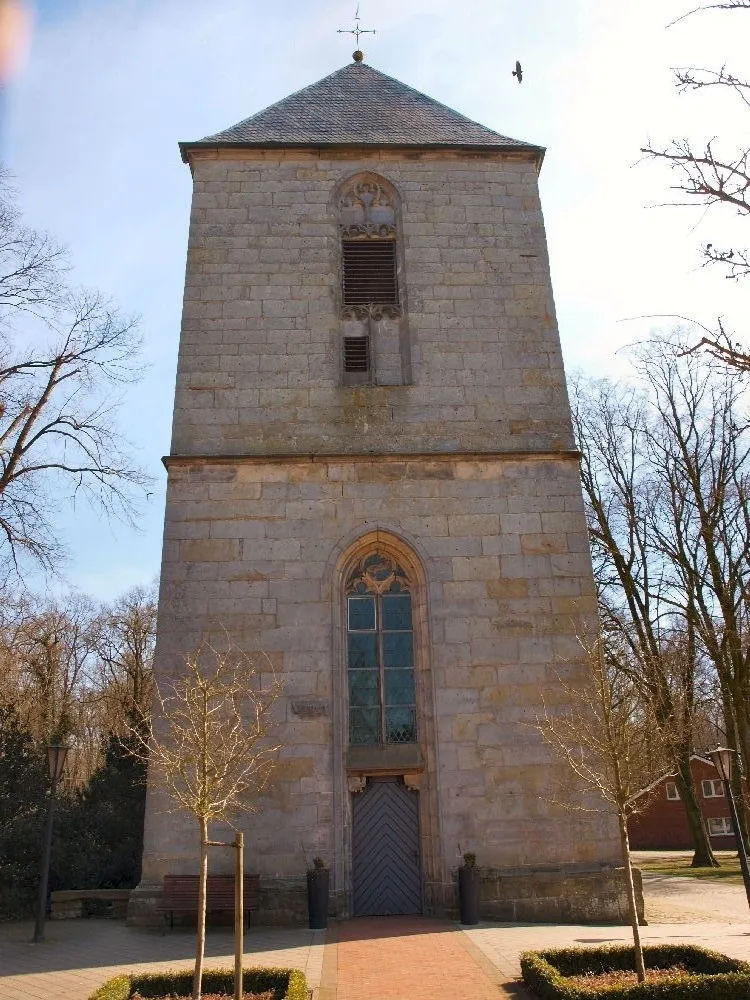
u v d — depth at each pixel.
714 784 53.28
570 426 19.08
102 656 42.16
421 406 19.08
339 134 22.27
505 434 18.95
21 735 19.95
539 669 16.86
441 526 17.84
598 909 15.30
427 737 16.55
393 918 15.45
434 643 16.94
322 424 18.75
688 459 27.22
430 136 22.38
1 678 32.03
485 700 16.59
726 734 25.59
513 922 15.04
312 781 15.92
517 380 19.48
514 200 21.44
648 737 12.94
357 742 16.73
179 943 13.70
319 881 14.72
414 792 16.67
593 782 13.13
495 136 22.61
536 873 15.50
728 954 11.54
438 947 12.64
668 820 53.91
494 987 10.19
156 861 15.35
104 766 22.19
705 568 26.72
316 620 17.00
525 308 20.22
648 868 32.59
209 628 16.86
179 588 17.11
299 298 19.95
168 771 12.59
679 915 16.56
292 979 9.60
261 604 17.06
